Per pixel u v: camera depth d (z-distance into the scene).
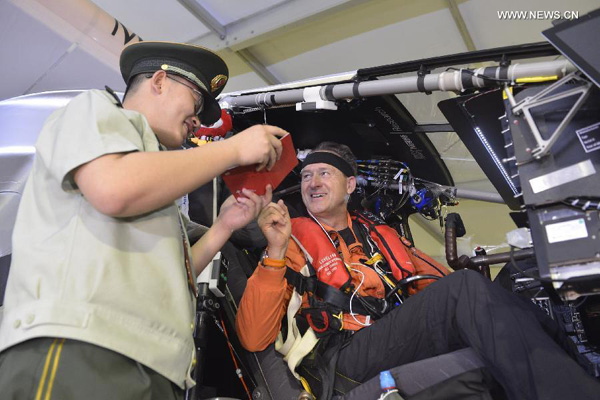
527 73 1.62
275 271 2.02
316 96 2.28
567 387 1.50
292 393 2.00
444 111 1.86
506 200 2.25
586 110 1.47
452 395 1.70
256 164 1.61
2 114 2.45
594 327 2.28
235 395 2.25
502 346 1.62
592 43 1.41
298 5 4.53
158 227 1.39
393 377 1.84
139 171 1.22
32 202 1.39
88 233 1.28
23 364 1.18
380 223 2.65
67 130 1.30
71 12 3.26
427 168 2.93
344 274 2.24
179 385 1.32
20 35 3.20
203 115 1.75
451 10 4.29
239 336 2.08
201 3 4.66
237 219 1.72
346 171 2.64
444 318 1.87
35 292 1.22
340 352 2.08
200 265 1.70
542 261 1.43
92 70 3.53
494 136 1.82
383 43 4.85
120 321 1.24
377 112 2.52
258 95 2.46
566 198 1.43
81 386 1.16
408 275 2.42
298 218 2.56
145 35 5.03
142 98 1.58
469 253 3.28
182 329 1.35
